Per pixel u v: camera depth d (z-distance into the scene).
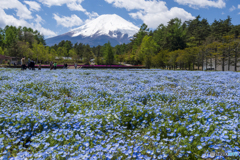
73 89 8.90
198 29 81.38
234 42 37.34
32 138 3.40
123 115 4.73
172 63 50.94
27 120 4.02
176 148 2.96
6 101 6.04
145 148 3.03
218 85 10.12
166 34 77.62
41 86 9.43
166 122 4.00
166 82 11.43
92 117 4.43
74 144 3.13
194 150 2.96
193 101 6.31
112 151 2.72
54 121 4.17
